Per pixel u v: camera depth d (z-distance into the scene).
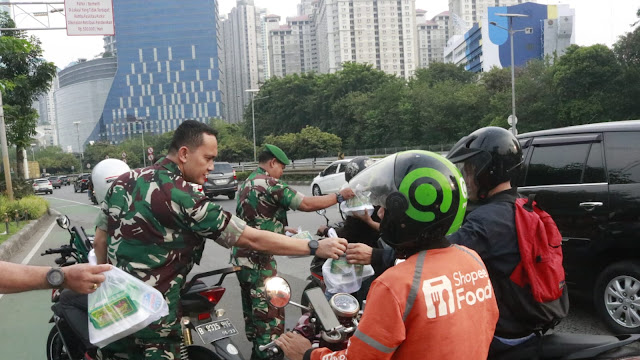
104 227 2.53
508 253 2.12
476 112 48.84
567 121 37.12
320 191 19.09
